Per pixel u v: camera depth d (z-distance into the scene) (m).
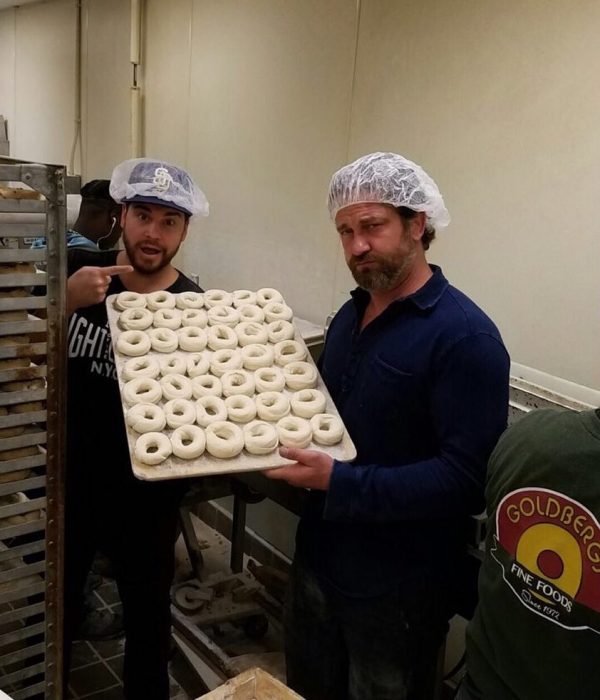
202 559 2.50
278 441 1.29
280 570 2.61
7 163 1.02
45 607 1.19
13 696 1.33
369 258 1.27
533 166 1.68
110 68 3.52
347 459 1.27
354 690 1.46
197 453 1.23
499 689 0.95
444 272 1.94
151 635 1.74
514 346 1.78
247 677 1.00
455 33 1.83
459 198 1.87
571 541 0.82
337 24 2.21
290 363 1.49
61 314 1.06
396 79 2.02
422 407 1.28
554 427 0.88
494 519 0.94
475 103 1.80
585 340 1.61
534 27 1.63
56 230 1.02
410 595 1.35
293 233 2.50
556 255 1.65
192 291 1.76
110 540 1.70
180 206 1.60
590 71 1.54
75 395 1.62
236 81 2.69
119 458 1.63
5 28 4.61
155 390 1.34
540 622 0.86
